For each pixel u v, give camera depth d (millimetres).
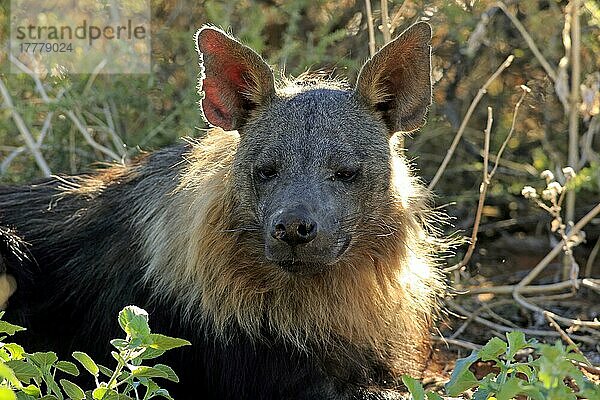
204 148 8695
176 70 14086
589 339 10594
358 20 14133
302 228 7387
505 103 14531
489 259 13711
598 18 13078
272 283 8203
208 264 8203
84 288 9141
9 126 13297
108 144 13383
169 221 8562
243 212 8062
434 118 14031
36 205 9797
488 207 14352
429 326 9391
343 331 8422
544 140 14031
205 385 8664
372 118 8211
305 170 7793
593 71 13984
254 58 8148
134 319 6285
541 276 13188
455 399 8266
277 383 8359
